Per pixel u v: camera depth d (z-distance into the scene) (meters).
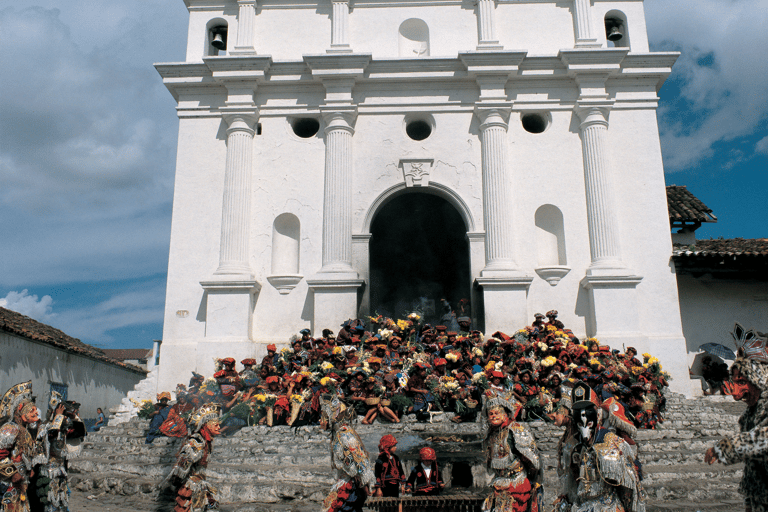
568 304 15.97
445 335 13.78
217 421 6.20
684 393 15.12
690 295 18.22
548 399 10.82
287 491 8.20
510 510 5.21
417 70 17.06
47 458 6.26
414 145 16.98
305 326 15.94
